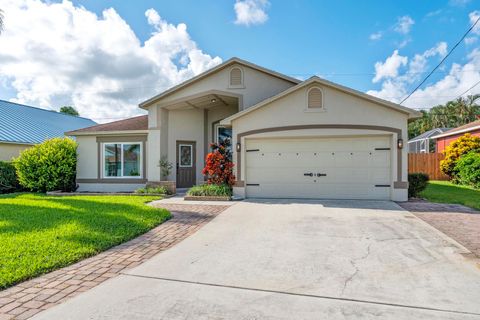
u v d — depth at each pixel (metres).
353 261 4.52
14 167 14.52
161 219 7.19
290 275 4.02
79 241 5.23
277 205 9.41
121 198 11.02
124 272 4.11
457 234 5.94
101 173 14.52
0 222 6.55
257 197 11.21
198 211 8.48
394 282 3.78
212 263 4.47
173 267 4.30
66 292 3.49
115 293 3.47
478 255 4.74
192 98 13.26
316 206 9.17
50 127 21.69
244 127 11.26
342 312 3.05
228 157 11.76
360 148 10.54
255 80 12.85
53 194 13.01
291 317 2.96
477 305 3.19
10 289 3.55
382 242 5.46
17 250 4.66
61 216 7.24
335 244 5.37
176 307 3.16
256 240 5.64
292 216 7.75
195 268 4.27
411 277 3.93
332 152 10.73
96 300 3.30
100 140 14.53
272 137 10.98
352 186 10.59
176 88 13.30
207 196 10.70
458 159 16.19
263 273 4.09
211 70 12.96
